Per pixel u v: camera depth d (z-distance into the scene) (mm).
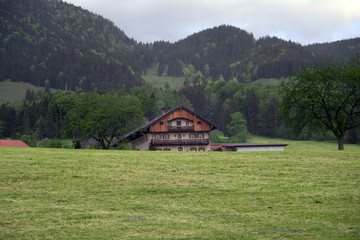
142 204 22938
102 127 71625
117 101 73688
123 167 33344
